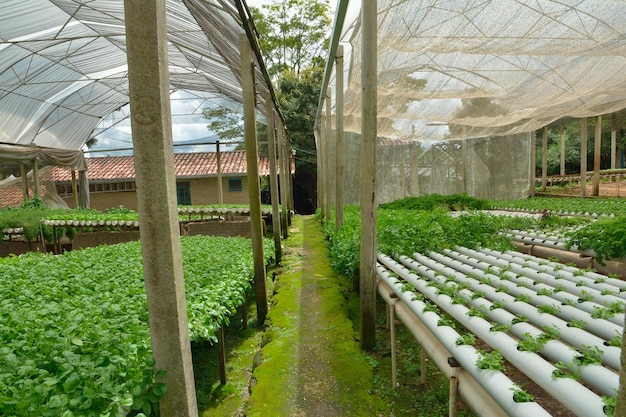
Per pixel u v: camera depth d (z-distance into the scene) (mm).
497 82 8695
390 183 19500
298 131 23984
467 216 7262
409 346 4445
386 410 3275
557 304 3051
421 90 9219
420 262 5094
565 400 1800
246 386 3980
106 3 8438
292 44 28000
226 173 19328
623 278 4777
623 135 25047
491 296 3389
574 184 20172
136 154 1903
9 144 14305
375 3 4059
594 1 5293
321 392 3557
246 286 4852
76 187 19781
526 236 6656
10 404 1726
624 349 1000
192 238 8578
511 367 3572
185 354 2055
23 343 2400
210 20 5988
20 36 9227
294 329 4996
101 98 16094
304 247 11008
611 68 7699
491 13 5531
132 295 3914
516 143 18219
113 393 1923
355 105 10719
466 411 3111
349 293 6660
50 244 12398
